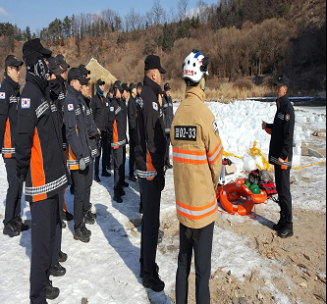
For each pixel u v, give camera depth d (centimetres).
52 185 272
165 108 670
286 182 383
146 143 277
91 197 529
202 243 237
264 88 3872
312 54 4875
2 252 355
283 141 372
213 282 313
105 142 648
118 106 496
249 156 687
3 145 380
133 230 418
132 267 333
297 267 336
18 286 298
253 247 374
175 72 5850
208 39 6394
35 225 267
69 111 352
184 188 232
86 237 384
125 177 648
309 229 414
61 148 287
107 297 288
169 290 301
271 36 5366
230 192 499
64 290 295
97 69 2633
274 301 287
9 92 377
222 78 5491
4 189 559
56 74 388
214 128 225
